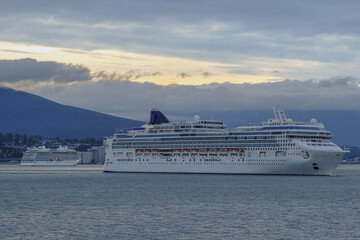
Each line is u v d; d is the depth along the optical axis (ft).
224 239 463.01
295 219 554.87
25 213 598.75
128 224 527.40
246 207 640.17
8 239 463.83
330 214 588.09
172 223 532.32
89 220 549.54
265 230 497.87
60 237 470.39
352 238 465.47
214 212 600.80
